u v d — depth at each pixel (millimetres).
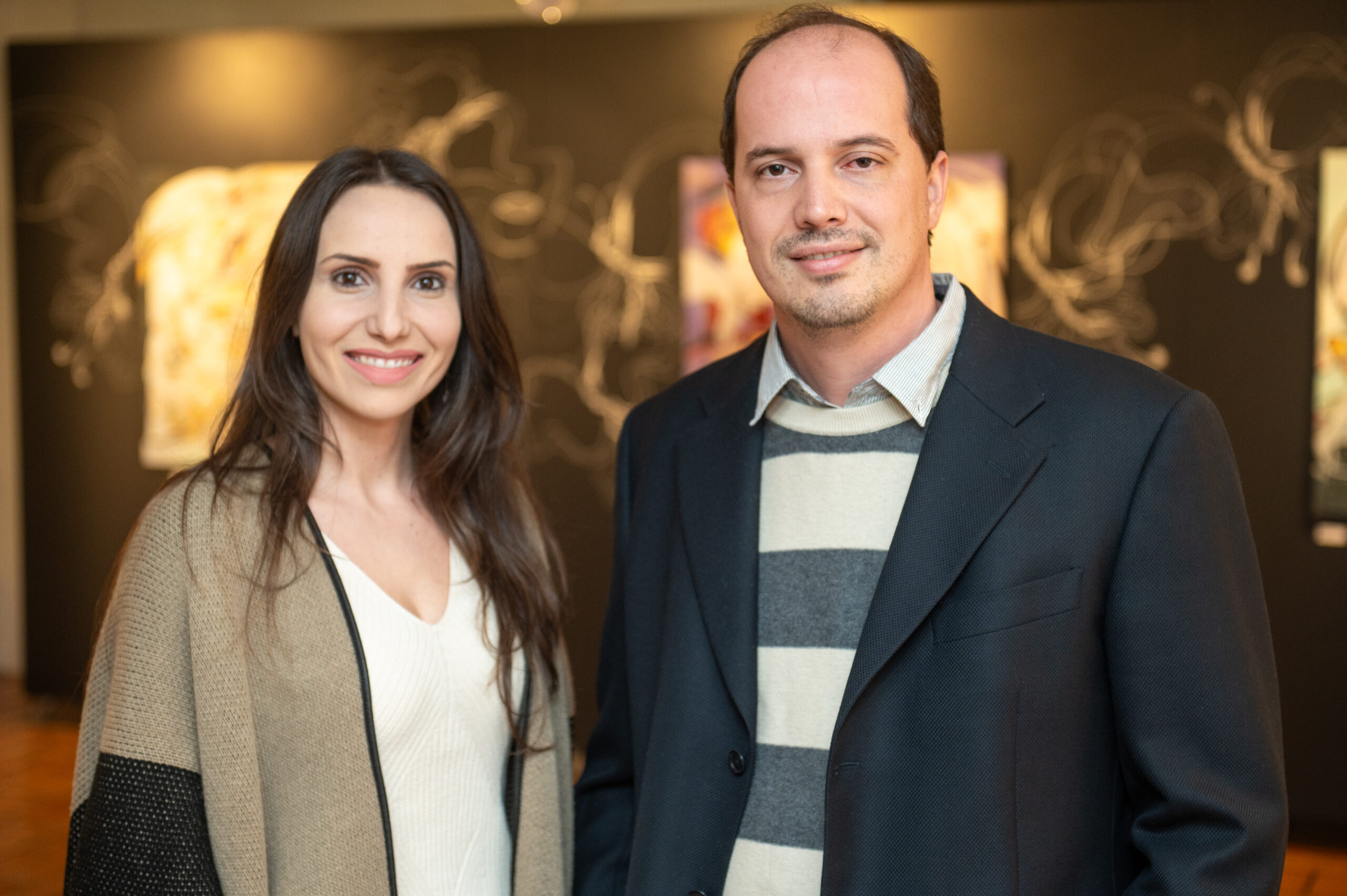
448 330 1649
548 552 1882
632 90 4906
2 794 4512
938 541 1364
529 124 5023
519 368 1830
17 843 4000
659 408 1779
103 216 5480
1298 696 4195
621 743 1738
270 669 1456
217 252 5355
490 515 1780
